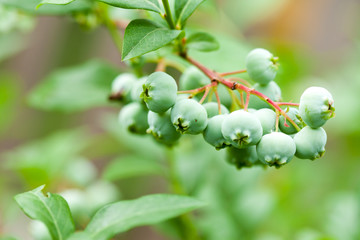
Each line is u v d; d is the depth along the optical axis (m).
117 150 0.54
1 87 0.53
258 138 0.30
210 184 0.42
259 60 0.32
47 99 0.40
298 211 0.50
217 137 0.31
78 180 0.45
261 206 0.41
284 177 0.52
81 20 0.39
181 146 0.44
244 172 0.42
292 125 0.31
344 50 0.76
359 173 0.57
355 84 0.60
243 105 0.32
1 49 0.48
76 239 0.30
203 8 0.40
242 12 0.60
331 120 0.59
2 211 0.45
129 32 0.30
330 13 0.85
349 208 0.42
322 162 0.59
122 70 0.40
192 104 0.30
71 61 0.65
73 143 0.47
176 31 0.31
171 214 0.31
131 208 0.31
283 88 0.52
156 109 0.31
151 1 0.32
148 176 0.54
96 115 0.65
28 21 0.43
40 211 0.30
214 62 0.38
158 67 0.35
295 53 0.57
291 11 0.78
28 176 0.44
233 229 0.41
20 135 0.61
